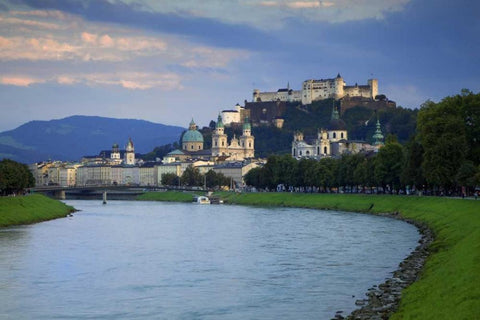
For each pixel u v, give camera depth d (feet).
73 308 456.86
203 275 566.77
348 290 489.67
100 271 590.96
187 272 582.35
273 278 545.44
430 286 428.56
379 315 390.83
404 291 439.63
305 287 506.48
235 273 573.33
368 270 565.94
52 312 447.01
